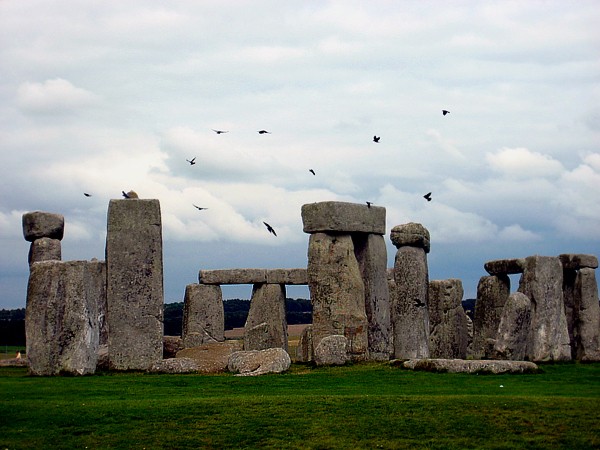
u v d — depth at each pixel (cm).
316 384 3316
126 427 2670
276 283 5550
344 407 2842
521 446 2562
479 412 2792
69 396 3034
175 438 2609
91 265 3994
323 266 4147
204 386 3275
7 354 5766
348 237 4222
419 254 4366
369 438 2623
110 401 2927
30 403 2878
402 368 3706
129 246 3894
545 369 3781
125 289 3875
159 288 3897
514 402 2870
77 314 3619
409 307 4331
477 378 3444
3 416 2734
